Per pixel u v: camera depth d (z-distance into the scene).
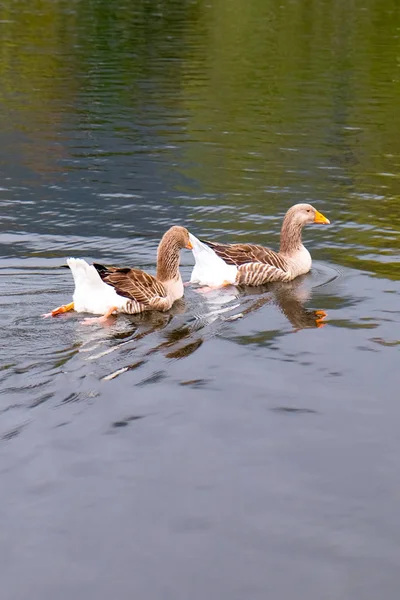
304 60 35.72
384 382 9.48
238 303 12.16
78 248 14.50
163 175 19.42
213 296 12.48
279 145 22.47
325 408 8.86
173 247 12.21
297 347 10.48
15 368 9.52
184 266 14.01
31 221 15.99
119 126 24.00
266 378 9.55
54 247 14.50
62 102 26.97
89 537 6.73
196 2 53.47
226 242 15.12
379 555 6.57
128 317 11.31
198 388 9.24
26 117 24.91
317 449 8.04
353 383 9.45
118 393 9.04
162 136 23.00
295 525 6.91
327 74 32.69
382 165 20.67
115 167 19.97
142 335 10.72
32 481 7.42
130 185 18.59
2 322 10.84
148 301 11.57
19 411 8.56
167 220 16.28
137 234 15.38
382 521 6.98
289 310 11.88
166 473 7.60
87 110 25.92
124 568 6.41
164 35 41.31
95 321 11.04
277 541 6.72
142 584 6.25
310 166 20.47
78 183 18.64
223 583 6.26
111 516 6.98
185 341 10.59
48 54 35.53
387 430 8.40
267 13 49.84
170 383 9.34
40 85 29.50
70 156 20.86
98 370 9.58
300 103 27.72
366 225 16.14
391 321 11.40
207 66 33.62
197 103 27.19
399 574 6.38
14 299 11.73
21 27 42.47
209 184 18.80
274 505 7.16
